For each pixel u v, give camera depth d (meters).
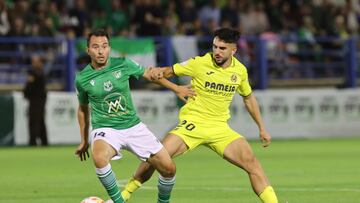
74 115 61.88
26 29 63.03
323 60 73.50
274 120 67.62
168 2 72.00
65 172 40.03
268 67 70.31
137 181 25.33
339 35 74.81
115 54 62.59
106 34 23.70
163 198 24.31
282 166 42.88
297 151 53.81
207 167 42.66
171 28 68.12
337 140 65.75
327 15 75.12
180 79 61.31
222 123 25.14
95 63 23.91
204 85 25.09
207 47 66.75
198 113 25.19
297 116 68.44
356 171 39.91
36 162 45.91
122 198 23.44
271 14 73.69
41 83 58.25
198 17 70.12
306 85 72.19
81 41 63.00
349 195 30.11
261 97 67.25
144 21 67.00
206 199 29.09
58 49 64.38
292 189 32.19
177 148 24.95
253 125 66.31
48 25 64.00
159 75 24.73
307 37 72.62
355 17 77.69
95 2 70.12
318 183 34.47
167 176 23.98
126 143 23.81
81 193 31.06
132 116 23.97
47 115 60.69
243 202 28.22
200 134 24.95
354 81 72.50
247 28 71.12
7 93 61.50
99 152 23.19
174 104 64.38
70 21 64.81
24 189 32.50
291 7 75.50
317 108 69.19
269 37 69.50
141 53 63.34
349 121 70.31
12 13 62.78
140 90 65.88
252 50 69.62
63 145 60.19
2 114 59.59
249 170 24.59
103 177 23.14
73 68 62.53
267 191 24.30
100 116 23.91
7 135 59.78
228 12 69.19
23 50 64.06
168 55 64.88
